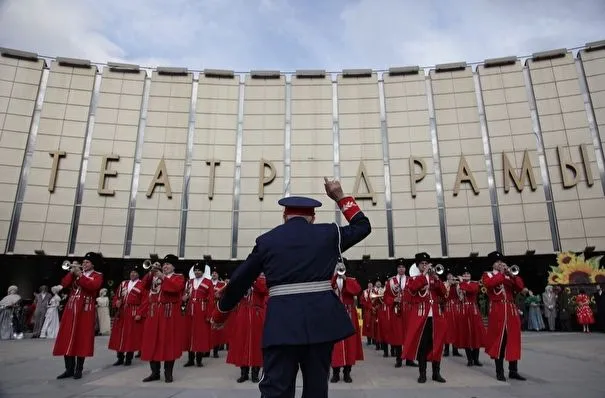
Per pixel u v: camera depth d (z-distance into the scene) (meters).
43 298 15.82
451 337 8.82
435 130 26.45
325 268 2.64
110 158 25.45
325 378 2.50
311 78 27.72
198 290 8.62
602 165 24.25
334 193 2.99
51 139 25.25
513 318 6.66
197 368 8.15
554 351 10.16
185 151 26.27
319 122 27.00
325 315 2.51
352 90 27.41
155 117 26.53
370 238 25.31
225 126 26.83
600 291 17.11
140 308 6.89
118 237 24.73
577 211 23.92
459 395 5.39
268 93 27.42
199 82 27.30
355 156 26.44
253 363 6.49
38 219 24.20
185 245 25.09
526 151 25.19
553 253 23.73
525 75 26.33
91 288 6.77
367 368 8.12
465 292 8.70
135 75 26.92
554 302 17.95
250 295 6.80
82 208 24.78
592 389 5.73
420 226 25.17
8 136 24.77
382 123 26.84
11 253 23.58
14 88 25.39
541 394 5.38
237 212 25.75
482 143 25.81
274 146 26.62
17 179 24.41
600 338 13.56
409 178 25.88
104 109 26.16
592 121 24.86
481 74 26.78
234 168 26.31
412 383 6.43
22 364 8.28
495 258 6.98
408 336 6.68
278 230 2.77
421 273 6.86
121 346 8.40
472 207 25.05
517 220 24.47
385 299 8.72
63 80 26.14
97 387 5.98
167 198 25.48
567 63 25.84
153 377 6.58
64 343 6.52
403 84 27.27
